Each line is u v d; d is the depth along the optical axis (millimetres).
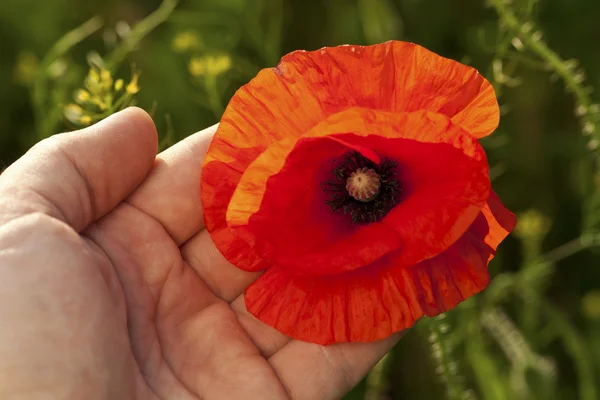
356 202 277
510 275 376
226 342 288
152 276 287
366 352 288
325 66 263
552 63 310
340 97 263
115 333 263
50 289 255
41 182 269
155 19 345
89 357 254
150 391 274
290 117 265
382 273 263
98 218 288
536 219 359
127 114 285
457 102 261
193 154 298
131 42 344
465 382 396
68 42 349
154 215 293
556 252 418
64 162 275
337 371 288
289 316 267
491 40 398
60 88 353
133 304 281
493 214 260
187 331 289
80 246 263
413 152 261
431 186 261
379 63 262
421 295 260
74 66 396
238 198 254
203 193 268
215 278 300
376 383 346
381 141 260
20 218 260
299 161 260
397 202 275
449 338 354
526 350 353
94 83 312
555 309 375
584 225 401
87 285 259
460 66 260
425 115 240
